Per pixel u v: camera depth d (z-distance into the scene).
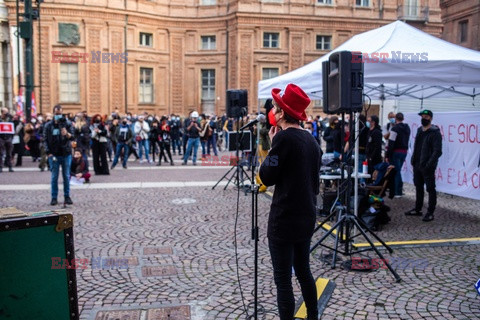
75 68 27.81
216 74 30.75
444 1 30.80
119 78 28.66
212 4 30.58
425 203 9.34
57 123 8.54
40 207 8.48
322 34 30.73
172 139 20.50
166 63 30.64
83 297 4.35
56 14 26.81
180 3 30.53
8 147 13.62
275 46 30.39
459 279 4.86
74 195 9.78
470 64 6.33
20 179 12.05
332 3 30.75
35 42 26.84
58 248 2.90
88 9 27.19
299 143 3.19
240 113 9.36
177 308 4.12
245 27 29.36
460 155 9.20
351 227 6.50
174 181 12.00
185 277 4.91
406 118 11.16
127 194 9.98
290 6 29.97
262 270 5.13
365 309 4.10
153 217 7.77
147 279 4.84
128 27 28.69
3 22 26.27
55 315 2.92
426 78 6.39
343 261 5.44
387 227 7.21
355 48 6.73
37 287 2.85
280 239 3.20
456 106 15.72
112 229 6.93
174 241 6.30
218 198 9.62
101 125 13.16
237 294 4.45
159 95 30.59
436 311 4.06
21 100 20.88
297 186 3.18
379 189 8.02
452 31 30.19
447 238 6.54
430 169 7.56
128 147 14.86
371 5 31.28
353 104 5.14
